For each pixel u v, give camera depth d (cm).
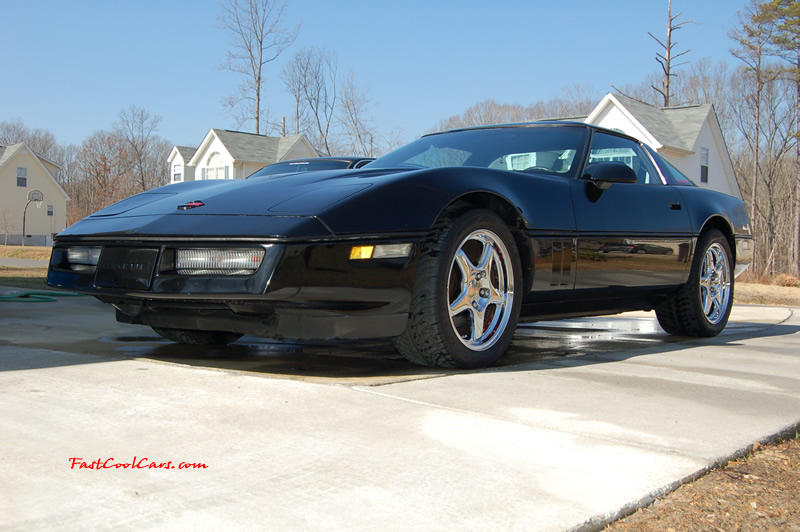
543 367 286
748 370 290
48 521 125
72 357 275
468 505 136
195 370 250
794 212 3634
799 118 2869
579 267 315
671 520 138
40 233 4581
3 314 479
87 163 5209
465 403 212
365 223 242
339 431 179
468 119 4366
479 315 279
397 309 252
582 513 134
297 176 295
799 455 181
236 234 234
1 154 4462
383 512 132
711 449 175
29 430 175
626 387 245
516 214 290
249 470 151
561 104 4231
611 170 322
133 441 168
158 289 244
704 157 2495
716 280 428
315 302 235
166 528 123
